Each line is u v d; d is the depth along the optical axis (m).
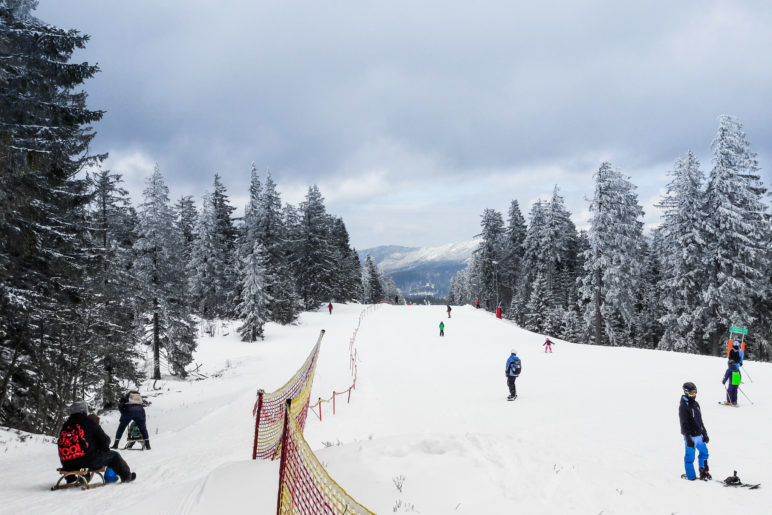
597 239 37.53
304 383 13.97
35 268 13.54
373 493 5.61
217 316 47.75
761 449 8.44
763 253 32.06
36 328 14.16
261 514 4.90
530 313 55.88
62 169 12.76
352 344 32.16
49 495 6.39
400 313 52.06
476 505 5.40
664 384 16.12
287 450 4.69
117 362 18.58
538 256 56.31
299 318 50.88
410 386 17.95
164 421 17.45
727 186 31.89
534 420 11.87
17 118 11.78
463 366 22.64
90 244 15.58
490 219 67.38
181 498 5.58
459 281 151.25
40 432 13.97
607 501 5.81
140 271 28.36
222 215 55.72
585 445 9.15
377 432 11.21
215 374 30.84
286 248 55.03
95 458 6.93
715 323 32.34
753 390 14.32
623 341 46.38
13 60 11.12
